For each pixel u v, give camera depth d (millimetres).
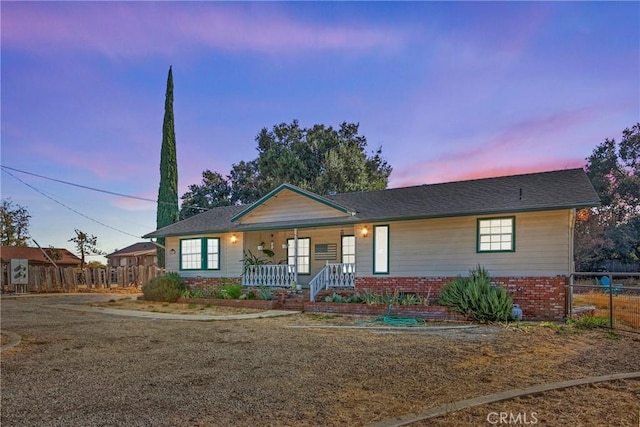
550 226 12852
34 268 26406
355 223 15883
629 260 34969
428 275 14656
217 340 9695
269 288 17438
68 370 7023
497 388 5676
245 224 19047
